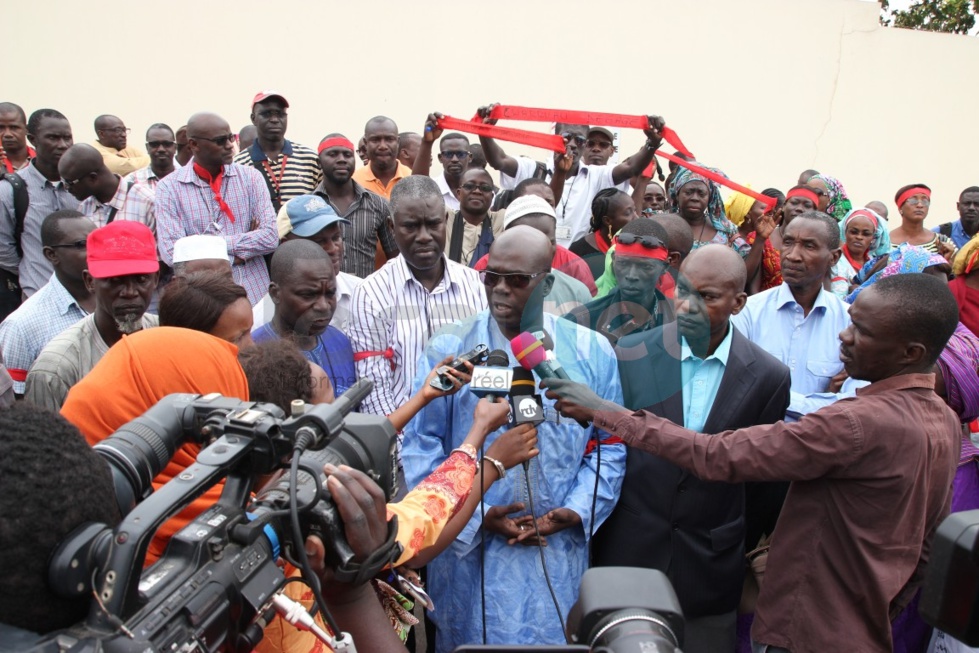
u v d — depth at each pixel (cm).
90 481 109
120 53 912
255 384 190
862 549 216
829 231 354
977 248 427
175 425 144
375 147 664
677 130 1046
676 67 1034
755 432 224
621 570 133
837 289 521
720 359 272
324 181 551
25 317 340
